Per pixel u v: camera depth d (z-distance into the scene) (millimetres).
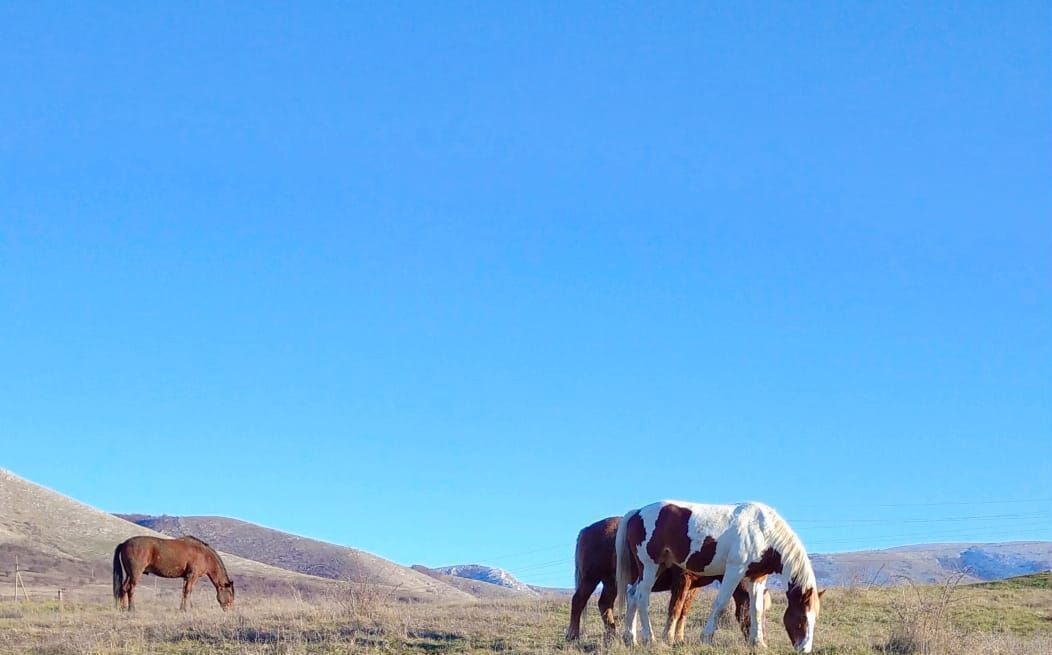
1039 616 25203
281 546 131375
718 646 18078
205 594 57531
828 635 20984
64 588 55688
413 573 114375
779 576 19125
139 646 20594
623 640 18953
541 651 18828
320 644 20156
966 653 18172
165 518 143625
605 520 20688
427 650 19875
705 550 18594
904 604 25750
